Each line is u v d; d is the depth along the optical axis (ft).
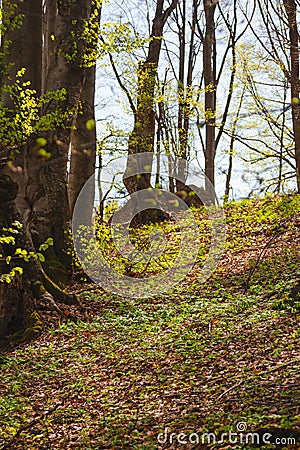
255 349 32.14
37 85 51.31
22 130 39.52
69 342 39.88
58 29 53.93
